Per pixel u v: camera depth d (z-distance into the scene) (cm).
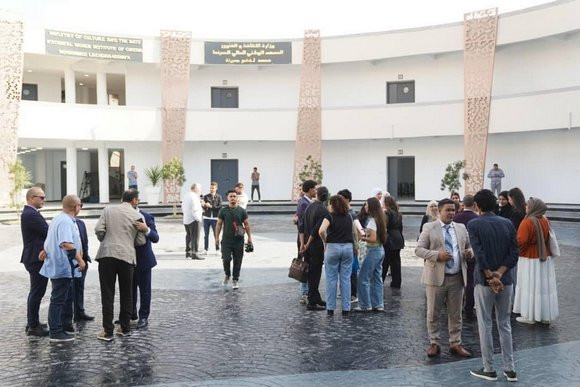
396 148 3275
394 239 1124
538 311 843
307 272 963
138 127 3142
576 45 2720
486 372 620
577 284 1143
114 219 803
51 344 771
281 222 2584
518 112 2736
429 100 3200
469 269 913
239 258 1157
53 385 613
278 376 634
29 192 819
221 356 711
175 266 1436
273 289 1146
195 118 3228
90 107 3031
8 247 1822
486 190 646
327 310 926
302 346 752
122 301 812
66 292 787
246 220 1170
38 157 3594
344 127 3189
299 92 3331
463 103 2934
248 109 3250
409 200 3297
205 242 1675
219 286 1180
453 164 2931
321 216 930
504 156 2991
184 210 1552
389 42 3141
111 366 676
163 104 3184
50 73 3341
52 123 2927
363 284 948
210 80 3419
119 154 3747
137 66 3309
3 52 2753
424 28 3061
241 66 3378
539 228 843
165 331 834
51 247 770
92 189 3669
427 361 686
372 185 3334
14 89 2781
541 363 670
